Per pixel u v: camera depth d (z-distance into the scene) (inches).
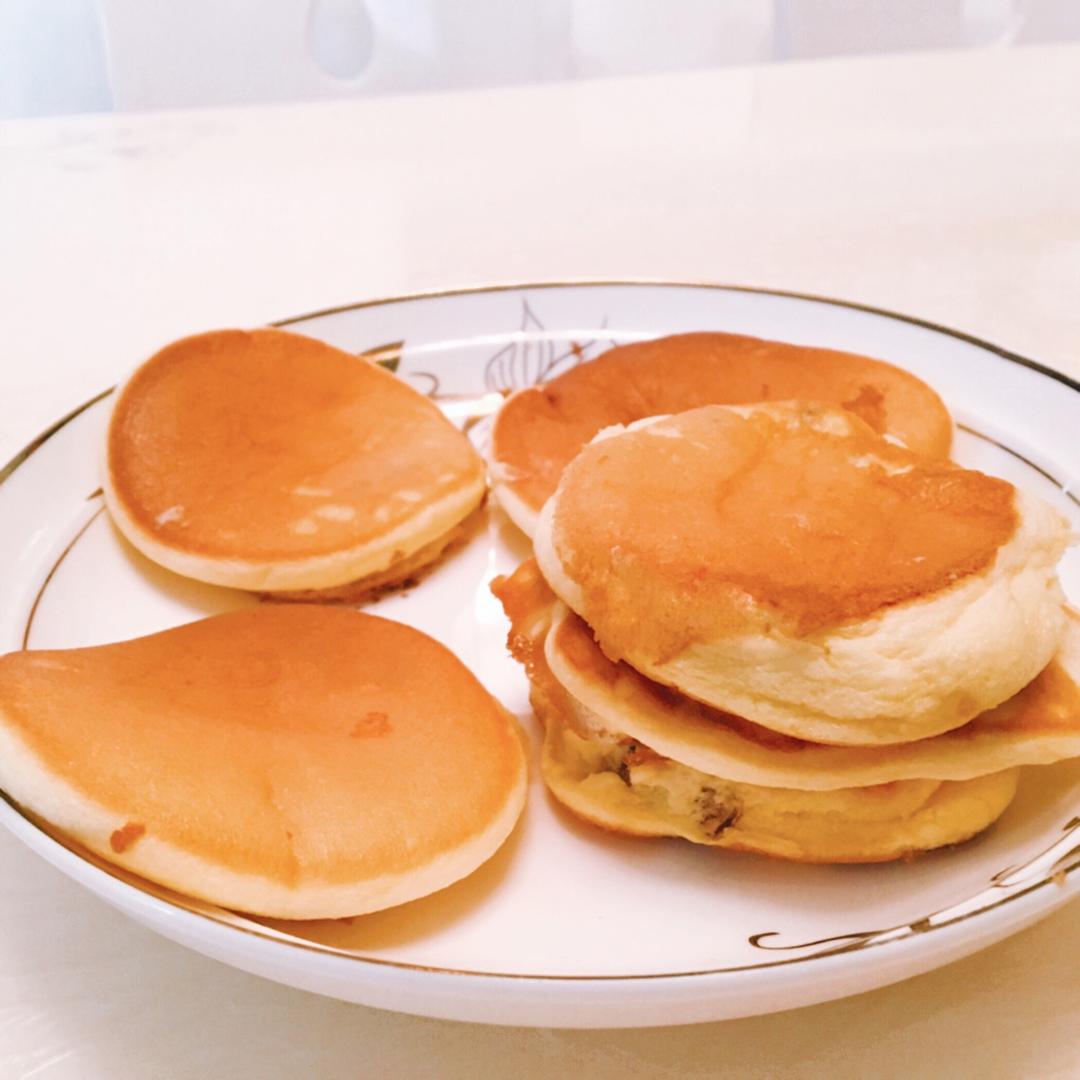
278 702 10.5
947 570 9.3
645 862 10.1
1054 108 26.5
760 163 24.3
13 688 9.3
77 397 16.1
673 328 15.9
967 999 9.0
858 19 35.3
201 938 8.4
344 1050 8.8
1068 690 9.8
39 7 35.2
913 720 9.2
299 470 13.4
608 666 10.0
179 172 24.6
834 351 14.4
